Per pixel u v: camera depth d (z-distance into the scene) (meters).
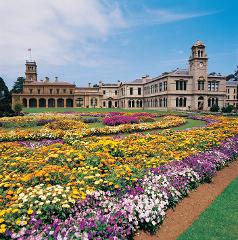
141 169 9.98
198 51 74.94
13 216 6.38
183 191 9.37
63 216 6.78
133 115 38.00
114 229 6.42
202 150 13.84
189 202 9.21
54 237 5.87
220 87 77.25
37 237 5.75
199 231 7.55
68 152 10.58
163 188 8.68
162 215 7.70
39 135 19.03
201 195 9.81
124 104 101.69
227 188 10.54
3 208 6.82
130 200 7.59
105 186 8.38
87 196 7.57
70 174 8.75
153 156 12.33
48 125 25.14
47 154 11.20
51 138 19.19
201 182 10.87
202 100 75.62
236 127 20.89
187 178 10.06
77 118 35.47
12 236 5.81
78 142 13.84
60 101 105.56
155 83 86.69
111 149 11.94
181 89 75.81
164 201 8.22
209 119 34.25
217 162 12.38
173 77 75.19
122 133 22.53
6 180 8.54
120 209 7.18
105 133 21.69
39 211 6.50
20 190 7.62
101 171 9.59
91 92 104.62
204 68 75.19
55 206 6.77
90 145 12.41
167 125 26.70
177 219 8.16
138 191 8.32
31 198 6.93
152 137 16.67
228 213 8.52
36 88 103.50
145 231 7.37
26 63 122.69
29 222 6.27
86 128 23.31
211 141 15.03
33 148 13.82
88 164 9.83
